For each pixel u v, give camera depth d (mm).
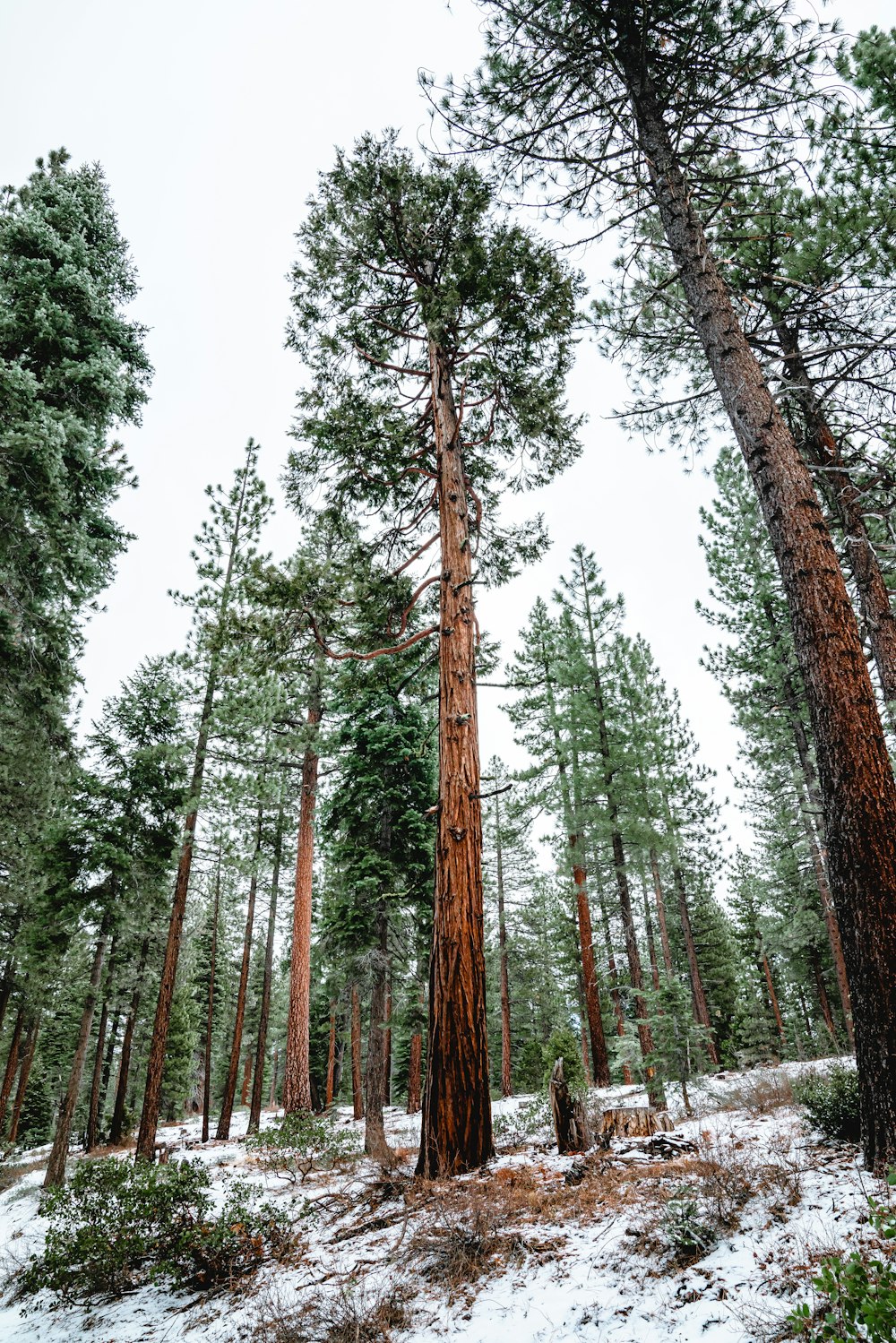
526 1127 10703
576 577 22797
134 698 19125
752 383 7023
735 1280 3709
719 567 18859
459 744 8820
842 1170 4816
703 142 7844
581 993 29297
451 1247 5004
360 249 10578
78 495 12641
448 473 10617
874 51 8906
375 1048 12555
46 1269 6926
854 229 8867
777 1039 27219
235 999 39500
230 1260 6242
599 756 19875
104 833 17312
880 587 9875
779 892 24281
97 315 12328
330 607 10430
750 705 18250
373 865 14000
